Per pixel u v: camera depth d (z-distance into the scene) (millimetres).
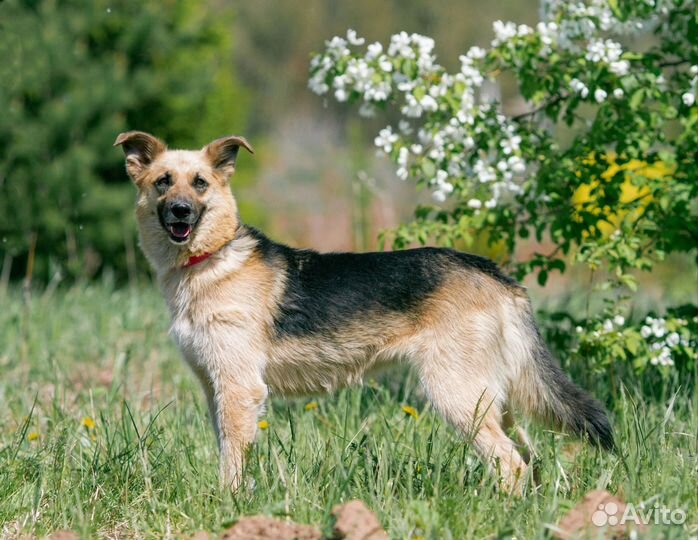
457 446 7238
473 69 9320
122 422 8070
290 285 7766
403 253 7867
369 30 54375
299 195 33656
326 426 8508
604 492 5906
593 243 9016
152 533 6430
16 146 18203
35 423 9094
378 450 7129
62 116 18516
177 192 7539
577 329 9266
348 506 5570
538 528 5895
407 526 5992
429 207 10086
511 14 51906
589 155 9617
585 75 9180
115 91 18875
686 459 7188
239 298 7586
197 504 6730
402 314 7629
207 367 7625
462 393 7418
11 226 18406
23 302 14484
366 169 28328
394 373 10320
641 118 9008
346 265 7871
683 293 16078
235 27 54031
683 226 9078
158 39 19625
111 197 18781
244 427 7477
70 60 18844
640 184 9016
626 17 8906
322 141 44938
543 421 7629
